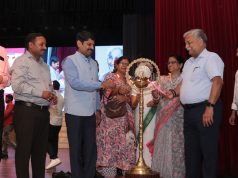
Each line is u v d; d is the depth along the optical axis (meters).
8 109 7.75
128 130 4.41
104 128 4.35
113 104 4.34
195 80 3.36
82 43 3.70
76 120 3.61
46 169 5.72
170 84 4.22
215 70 3.25
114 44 10.90
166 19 5.68
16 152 3.46
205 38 3.40
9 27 10.38
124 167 4.32
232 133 5.36
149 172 3.89
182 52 5.57
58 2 9.64
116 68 4.53
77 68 3.65
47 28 10.35
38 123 3.52
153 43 9.36
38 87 3.52
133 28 9.55
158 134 4.19
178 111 4.14
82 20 10.27
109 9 9.59
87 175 3.67
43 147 3.62
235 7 5.48
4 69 3.73
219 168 5.35
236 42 5.43
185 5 5.61
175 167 4.09
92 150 3.70
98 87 3.57
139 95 4.26
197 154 3.41
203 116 3.24
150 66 4.39
